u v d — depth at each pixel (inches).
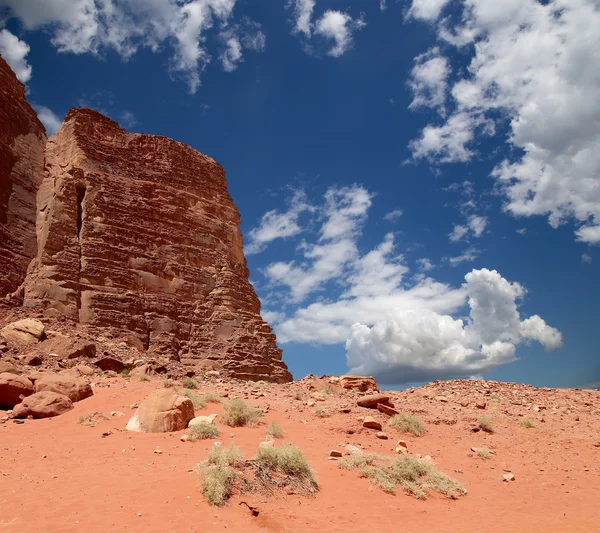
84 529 339.3
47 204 1834.4
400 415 846.5
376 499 487.2
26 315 1438.2
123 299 1710.1
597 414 1088.2
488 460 716.7
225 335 1956.2
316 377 1401.3
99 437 629.9
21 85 2092.8
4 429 649.6
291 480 476.1
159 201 2084.2
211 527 358.0
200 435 629.6
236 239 2343.8
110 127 2135.8
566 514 508.1
